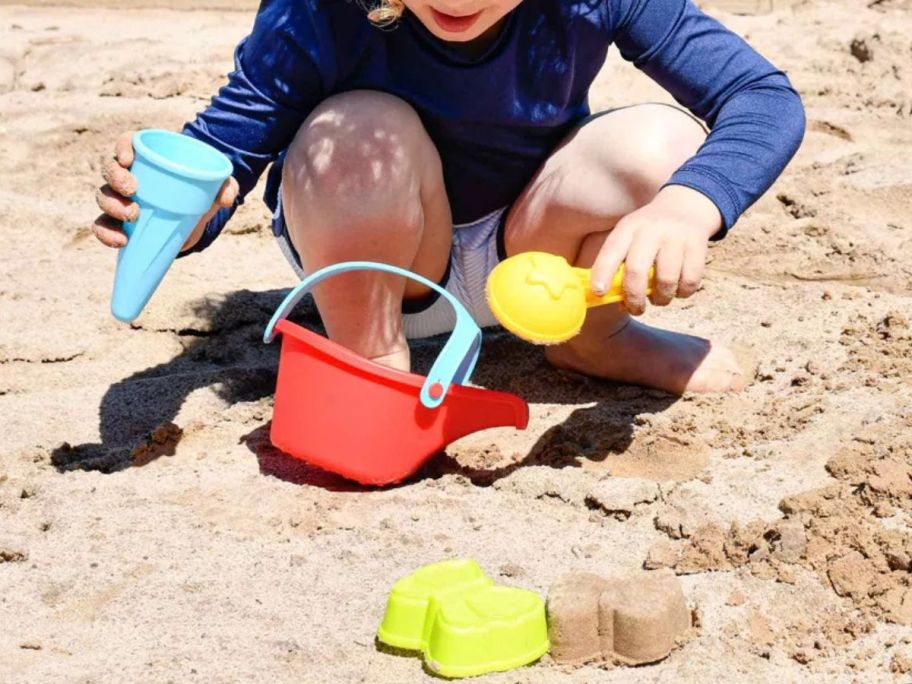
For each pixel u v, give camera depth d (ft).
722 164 4.64
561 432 4.90
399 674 3.82
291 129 4.92
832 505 4.31
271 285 6.24
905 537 4.15
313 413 4.54
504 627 3.81
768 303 5.75
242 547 4.33
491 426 4.62
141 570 4.23
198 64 8.94
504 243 5.15
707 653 3.87
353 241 4.67
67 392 5.33
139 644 3.93
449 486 4.63
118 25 10.35
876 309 5.58
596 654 3.87
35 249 6.59
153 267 4.52
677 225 4.42
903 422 4.71
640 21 4.88
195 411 5.16
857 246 6.23
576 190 4.89
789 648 3.88
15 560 4.29
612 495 4.45
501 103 4.84
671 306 5.80
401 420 4.54
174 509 4.54
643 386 5.22
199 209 4.50
